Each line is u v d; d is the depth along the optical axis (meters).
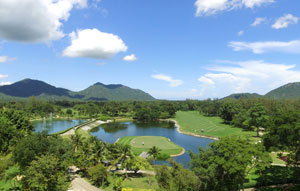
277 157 76.56
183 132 157.50
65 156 54.78
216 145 42.22
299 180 51.84
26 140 51.50
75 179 62.19
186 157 93.25
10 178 56.69
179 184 39.06
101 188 55.81
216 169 42.69
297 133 43.38
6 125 79.12
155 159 88.88
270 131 52.53
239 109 186.75
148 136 138.12
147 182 60.00
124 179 63.16
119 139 128.38
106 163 77.31
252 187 50.41
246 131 144.38
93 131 164.88
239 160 39.06
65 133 139.62
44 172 41.12
